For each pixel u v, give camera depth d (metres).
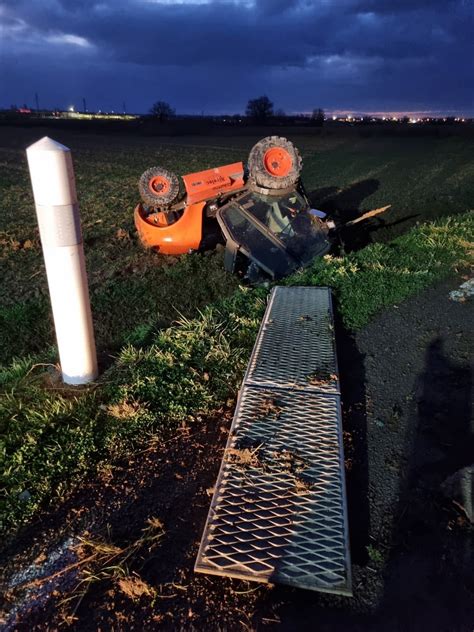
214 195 8.30
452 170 19.81
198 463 3.21
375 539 2.60
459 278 6.49
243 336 4.96
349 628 2.13
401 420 3.62
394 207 13.59
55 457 3.22
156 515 2.79
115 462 3.23
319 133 43.03
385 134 38.03
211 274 8.40
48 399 3.83
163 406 3.76
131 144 37.94
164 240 8.84
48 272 3.76
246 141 40.22
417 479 3.03
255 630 2.12
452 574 2.39
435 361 4.47
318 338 4.74
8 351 6.14
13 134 46.50
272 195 7.96
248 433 3.31
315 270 7.01
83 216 13.68
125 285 8.14
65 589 2.36
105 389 3.99
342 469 2.97
